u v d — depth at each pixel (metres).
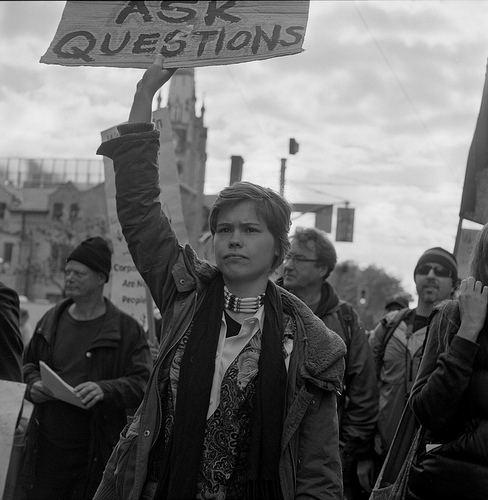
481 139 4.38
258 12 3.01
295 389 2.73
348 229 23.53
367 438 5.20
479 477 3.09
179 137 85.44
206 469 2.66
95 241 5.18
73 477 4.86
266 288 2.88
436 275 5.52
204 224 33.78
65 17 3.12
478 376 3.17
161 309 2.97
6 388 3.38
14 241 73.56
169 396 2.76
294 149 16.12
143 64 3.05
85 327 5.11
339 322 5.20
